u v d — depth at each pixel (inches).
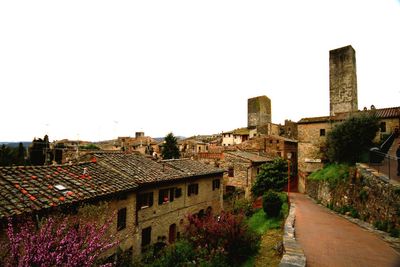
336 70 1605.6
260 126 2177.7
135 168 722.2
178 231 805.9
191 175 858.1
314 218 624.1
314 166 1285.7
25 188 412.8
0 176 428.1
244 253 418.3
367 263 339.9
